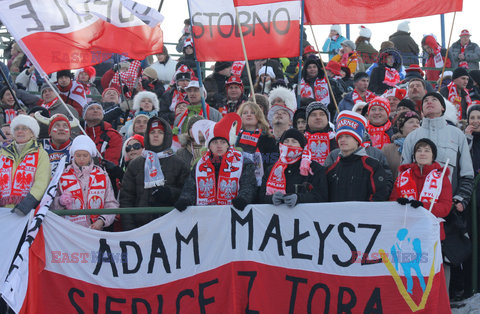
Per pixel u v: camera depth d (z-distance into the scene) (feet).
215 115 109.60
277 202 81.46
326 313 80.64
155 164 86.79
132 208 83.71
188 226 83.46
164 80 158.20
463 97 128.77
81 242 84.28
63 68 99.14
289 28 102.94
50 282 83.76
